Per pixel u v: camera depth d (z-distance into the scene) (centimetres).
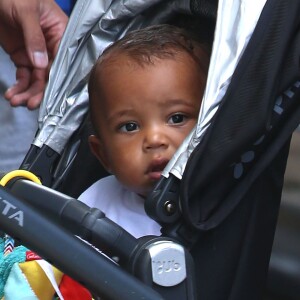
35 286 415
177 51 510
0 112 747
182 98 501
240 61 437
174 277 383
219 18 456
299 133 592
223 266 470
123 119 511
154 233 524
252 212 475
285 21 432
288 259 615
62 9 728
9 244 430
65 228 362
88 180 582
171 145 498
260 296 495
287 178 618
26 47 606
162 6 565
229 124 431
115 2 569
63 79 580
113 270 354
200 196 446
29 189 407
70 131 566
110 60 518
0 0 620
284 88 440
